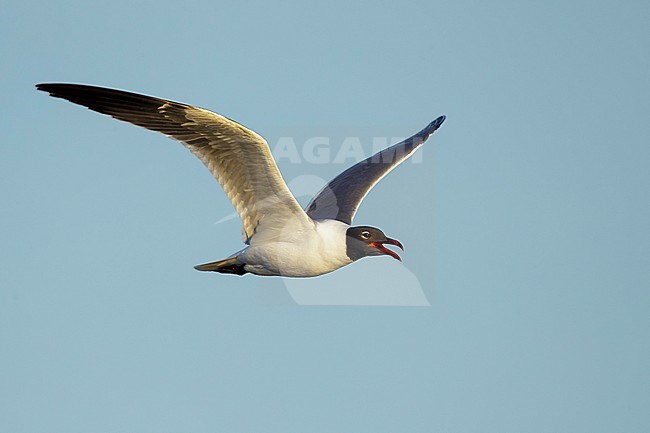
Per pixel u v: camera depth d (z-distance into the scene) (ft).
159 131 36.19
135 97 35.32
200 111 34.88
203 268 40.45
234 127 35.01
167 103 35.14
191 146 36.50
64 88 35.01
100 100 35.35
